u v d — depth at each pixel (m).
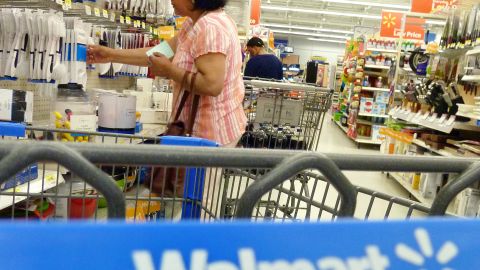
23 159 0.56
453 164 0.78
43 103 2.61
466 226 0.50
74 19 2.15
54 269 0.38
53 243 0.38
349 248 0.46
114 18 2.93
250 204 0.64
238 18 5.55
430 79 4.71
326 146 8.05
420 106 4.83
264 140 2.72
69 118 1.89
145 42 3.22
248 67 5.03
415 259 0.47
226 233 0.42
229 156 0.66
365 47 8.26
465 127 3.80
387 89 7.90
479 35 3.61
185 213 1.38
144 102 3.01
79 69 2.12
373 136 8.12
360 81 8.38
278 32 24.12
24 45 1.91
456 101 3.95
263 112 2.65
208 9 1.89
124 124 2.13
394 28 7.95
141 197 1.40
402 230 0.48
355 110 8.37
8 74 1.90
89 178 0.59
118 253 0.39
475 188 3.27
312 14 18.02
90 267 0.39
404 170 0.74
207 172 1.47
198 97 1.82
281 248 0.44
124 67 3.22
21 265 0.37
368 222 0.47
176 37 2.27
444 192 0.79
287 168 0.65
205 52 1.74
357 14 16.39
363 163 0.72
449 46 4.23
